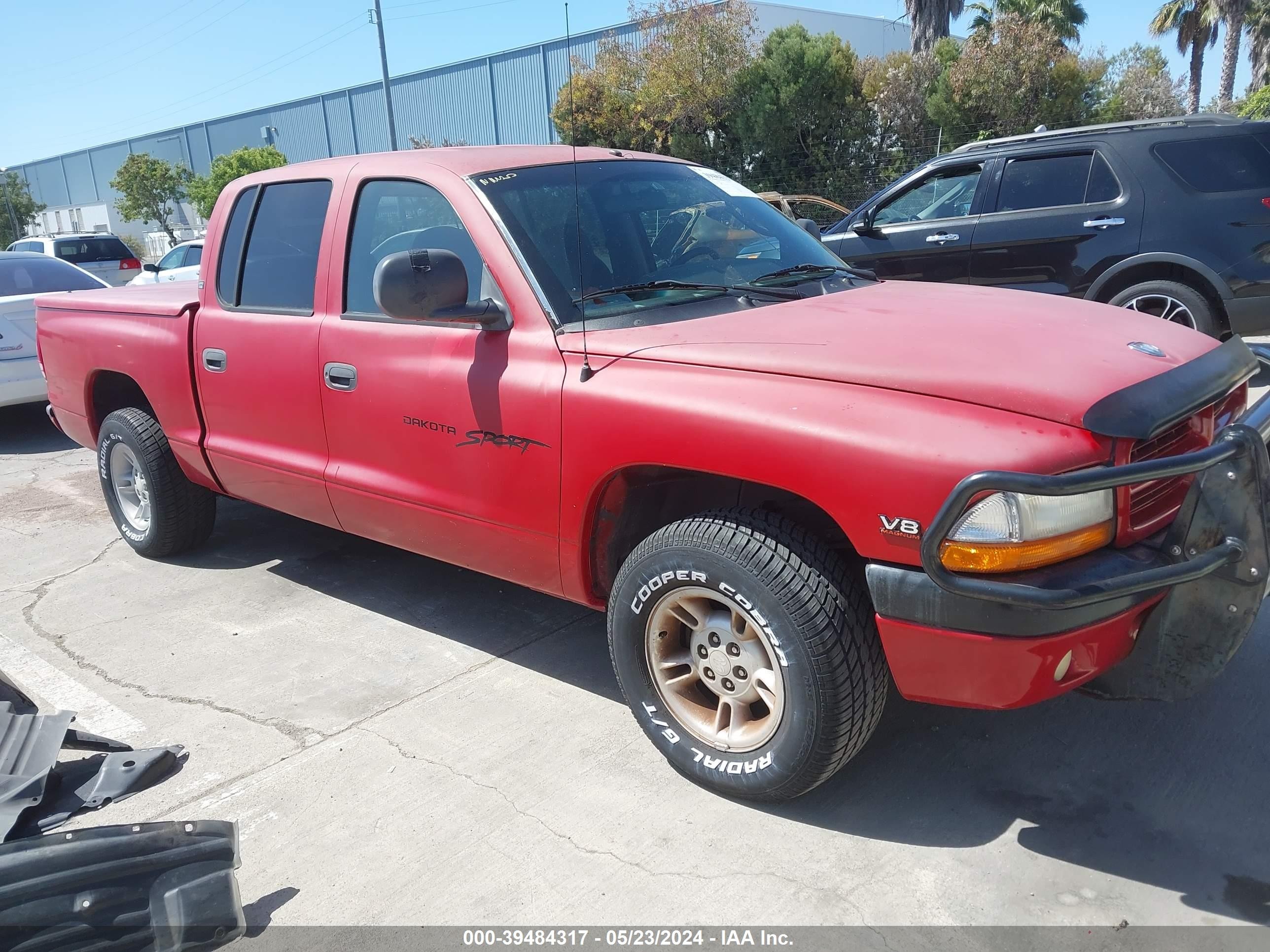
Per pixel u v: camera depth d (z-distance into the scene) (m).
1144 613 2.44
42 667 3.89
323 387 3.67
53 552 5.35
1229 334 6.73
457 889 2.51
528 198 3.30
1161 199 6.75
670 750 2.87
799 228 3.99
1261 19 34.84
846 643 2.45
